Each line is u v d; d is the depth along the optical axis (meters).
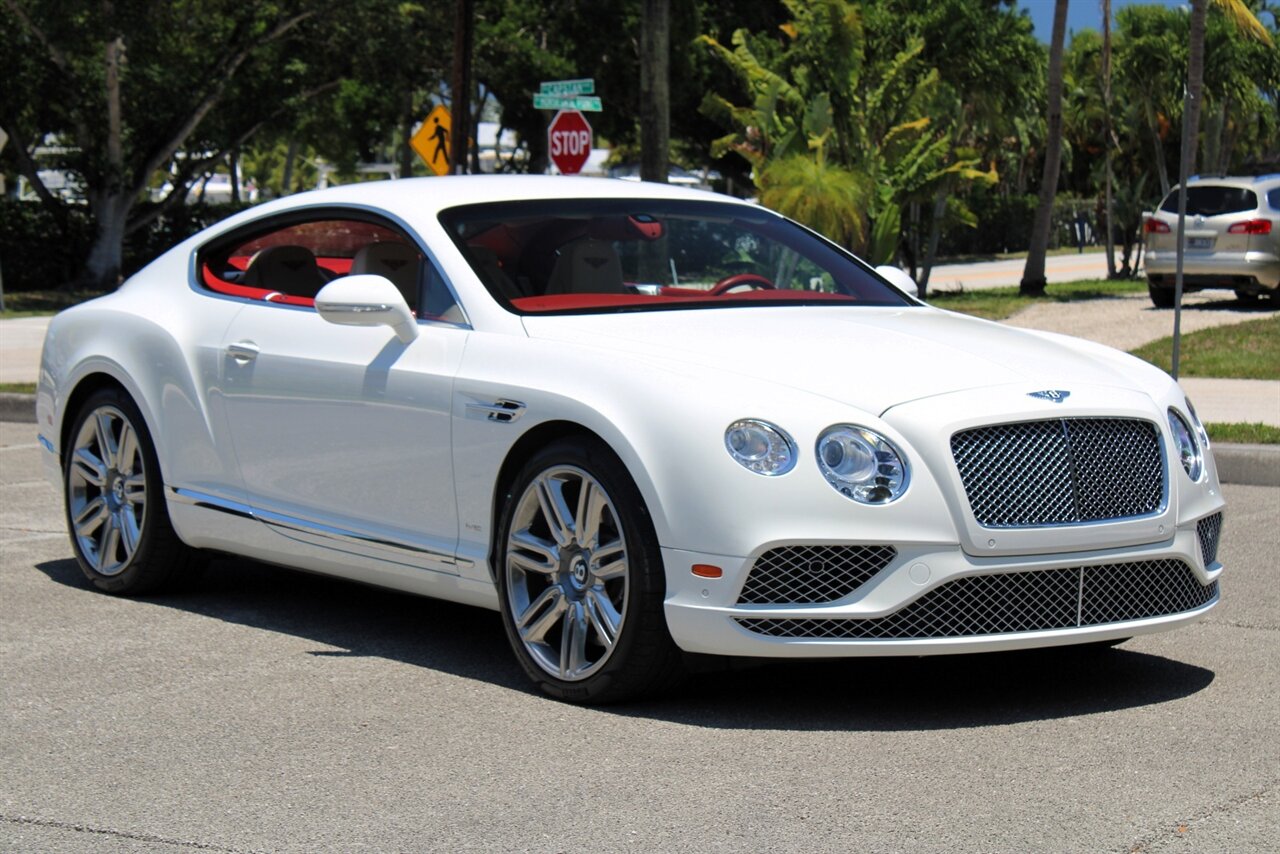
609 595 5.04
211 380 6.45
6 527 8.60
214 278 6.80
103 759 4.58
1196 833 3.89
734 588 4.69
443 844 3.86
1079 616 4.94
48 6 30.33
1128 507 5.02
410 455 5.63
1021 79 35.38
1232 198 21.83
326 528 5.98
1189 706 5.08
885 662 5.64
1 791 4.30
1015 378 5.07
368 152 52.22
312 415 6.00
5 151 37.31
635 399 4.93
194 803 4.19
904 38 32.50
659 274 6.02
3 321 25.28
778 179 24.48
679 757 4.54
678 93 43.03
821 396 4.84
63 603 6.74
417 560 5.68
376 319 5.64
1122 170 46.69
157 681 5.45
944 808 4.09
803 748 4.62
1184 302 23.73
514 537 5.26
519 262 5.81
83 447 7.00
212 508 6.44
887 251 26.17
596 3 42.22
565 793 4.23
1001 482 4.80
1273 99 38.31
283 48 35.81
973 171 26.30
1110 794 4.20
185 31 34.34
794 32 27.89
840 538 4.66
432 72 38.59
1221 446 10.35
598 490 4.98
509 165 54.12
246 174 95.38
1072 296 26.86
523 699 5.19
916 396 4.88
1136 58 34.91
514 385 5.26
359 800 4.20
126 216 35.72
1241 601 6.72
